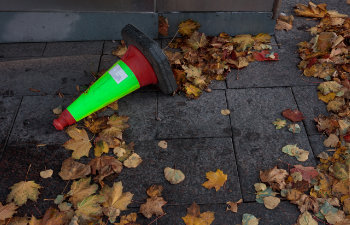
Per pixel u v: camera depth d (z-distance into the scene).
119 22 2.13
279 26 2.25
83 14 2.09
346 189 1.66
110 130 1.82
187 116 1.89
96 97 1.82
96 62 2.09
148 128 1.85
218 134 1.83
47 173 1.72
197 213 1.63
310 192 1.66
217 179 1.70
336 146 1.78
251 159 1.76
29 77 2.02
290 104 1.93
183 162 1.75
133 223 1.60
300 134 1.83
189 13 2.12
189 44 2.12
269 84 2.00
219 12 2.13
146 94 1.96
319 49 2.09
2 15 2.07
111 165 1.73
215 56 2.07
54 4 2.05
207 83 2.00
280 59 2.10
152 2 2.06
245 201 1.66
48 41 2.19
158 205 1.64
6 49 2.14
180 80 1.98
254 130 1.84
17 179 1.71
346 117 1.85
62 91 1.97
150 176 1.72
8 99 1.94
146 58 1.81
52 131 1.84
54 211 1.62
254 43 2.17
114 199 1.65
